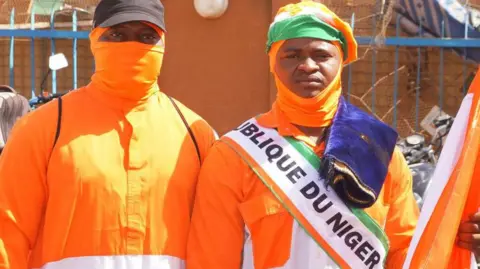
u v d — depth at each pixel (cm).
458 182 277
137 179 292
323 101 298
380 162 295
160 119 307
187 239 300
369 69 743
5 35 695
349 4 709
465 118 285
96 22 304
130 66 300
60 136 291
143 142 297
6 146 295
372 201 289
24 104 488
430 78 738
